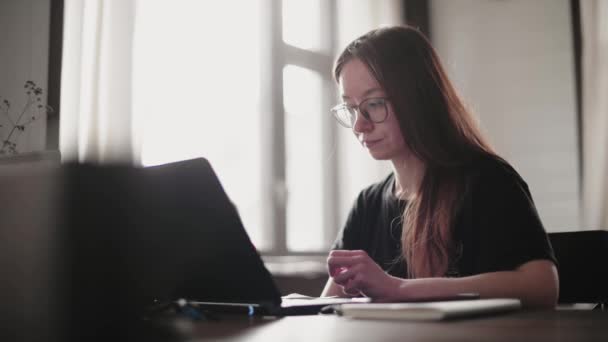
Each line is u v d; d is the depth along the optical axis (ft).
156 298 2.97
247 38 11.44
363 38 4.75
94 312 1.87
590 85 12.62
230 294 3.09
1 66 8.91
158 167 3.10
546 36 13.30
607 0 12.60
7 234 1.93
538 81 13.32
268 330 2.31
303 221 12.07
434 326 2.26
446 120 4.51
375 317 2.60
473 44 13.94
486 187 4.16
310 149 12.40
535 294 3.43
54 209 1.92
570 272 5.13
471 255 4.13
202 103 10.52
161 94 9.78
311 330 2.25
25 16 8.99
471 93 13.85
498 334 1.99
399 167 4.83
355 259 3.17
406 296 3.11
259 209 11.40
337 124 12.80
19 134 8.75
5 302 1.89
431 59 4.66
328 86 12.88
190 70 10.35
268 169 11.56
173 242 3.11
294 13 12.57
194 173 3.04
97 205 1.93
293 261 11.69
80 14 8.75
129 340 1.90
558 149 12.99
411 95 4.46
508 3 13.70
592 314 2.69
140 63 9.23
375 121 4.57
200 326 2.53
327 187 12.53
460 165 4.42
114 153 8.66
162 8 9.88
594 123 12.48
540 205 13.09
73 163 1.94
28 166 1.97
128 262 1.95
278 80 11.84
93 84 8.70
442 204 4.32
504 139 13.53
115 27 8.89
